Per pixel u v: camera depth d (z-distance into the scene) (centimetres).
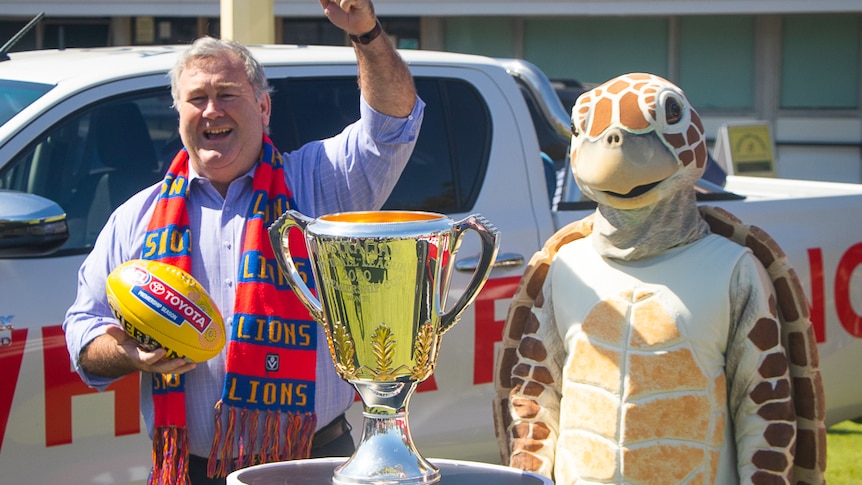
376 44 258
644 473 238
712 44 1198
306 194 286
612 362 242
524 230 416
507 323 267
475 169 420
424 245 201
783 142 1207
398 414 212
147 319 235
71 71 383
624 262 248
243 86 275
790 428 238
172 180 282
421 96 417
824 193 537
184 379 269
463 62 428
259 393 265
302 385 269
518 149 425
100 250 286
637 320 241
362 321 205
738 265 242
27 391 343
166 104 380
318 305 219
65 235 339
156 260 271
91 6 1130
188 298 239
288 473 211
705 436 239
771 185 574
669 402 238
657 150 235
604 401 242
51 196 360
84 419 350
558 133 457
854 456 545
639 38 1202
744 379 242
